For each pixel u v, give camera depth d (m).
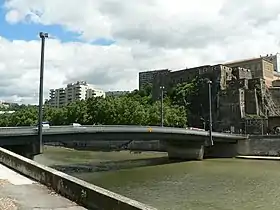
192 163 78.19
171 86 183.12
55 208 13.38
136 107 123.75
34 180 19.92
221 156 100.38
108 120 125.75
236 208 32.81
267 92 153.88
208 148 102.81
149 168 65.81
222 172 61.09
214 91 158.00
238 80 152.75
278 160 86.50
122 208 10.70
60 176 16.30
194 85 166.88
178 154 88.56
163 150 111.31
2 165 27.16
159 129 71.81
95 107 133.50
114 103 127.81
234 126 142.62
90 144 129.00
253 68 184.75
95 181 48.91
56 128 53.25
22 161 22.94
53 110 160.88
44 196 15.55
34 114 161.88
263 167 70.00
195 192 40.94
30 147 50.34
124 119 122.06
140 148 119.44
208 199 36.81
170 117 126.94
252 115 143.12
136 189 42.75
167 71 197.62
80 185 14.04
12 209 13.28
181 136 78.62
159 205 33.69
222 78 160.88
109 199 11.59
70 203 14.12
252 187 44.81
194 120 157.38
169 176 55.06
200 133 83.94
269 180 51.31
